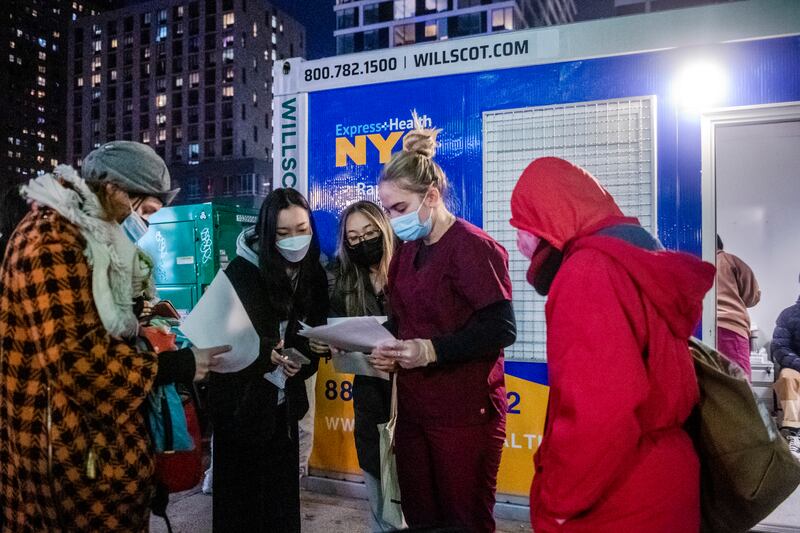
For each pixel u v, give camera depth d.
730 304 4.41
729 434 1.44
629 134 3.14
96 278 1.62
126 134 93.94
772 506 1.46
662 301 1.32
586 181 1.51
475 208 3.40
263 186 90.12
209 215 5.49
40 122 116.81
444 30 73.81
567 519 1.32
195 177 89.12
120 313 1.68
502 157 3.35
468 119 3.41
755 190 5.77
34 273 1.54
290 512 2.49
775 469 1.43
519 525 3.23
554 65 3.26
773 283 5.78
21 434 1.58
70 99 97.75
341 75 3.63
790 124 5.48
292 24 101.38
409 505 2.17
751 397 1.43
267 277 2.29
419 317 2.10
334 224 3.67
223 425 2.28
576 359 1.30
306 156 3.73
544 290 1.62
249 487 2.41
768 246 5.77
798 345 4.75
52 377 1.54
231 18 87.88
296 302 2.45
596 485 1.28
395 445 2.20
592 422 1.26
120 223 1.88
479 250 2.01
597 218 1.47
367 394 2.78
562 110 3.25
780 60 2.93
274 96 3.80
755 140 5.72
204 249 5.52
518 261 3.32
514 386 3.31
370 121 3.58
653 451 1.35
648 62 3.11
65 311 1.54
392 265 2.29
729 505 1.51
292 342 2.45
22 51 112.88
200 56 89.38
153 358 1.68
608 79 3.17
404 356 1.90
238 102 87.94
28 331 1.56
